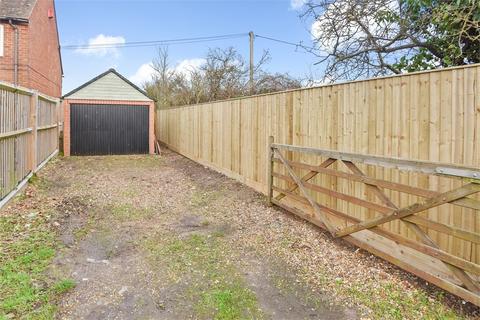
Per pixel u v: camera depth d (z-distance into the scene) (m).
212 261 3.69
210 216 5.34
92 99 12.88
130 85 13.48
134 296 2.94
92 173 8.95
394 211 3.14
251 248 4.04
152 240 4.29
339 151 3.97
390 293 2.98
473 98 2.64
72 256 3.69
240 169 7.35
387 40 5.79
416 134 3.14
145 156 12.84
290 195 5.12
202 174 8.73
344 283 3.18
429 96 3.01
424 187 3.07
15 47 11.53
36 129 7.34
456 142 2.77
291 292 3.05
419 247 2.91
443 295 2.90
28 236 4.07
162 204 6.03
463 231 2.50
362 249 3.86
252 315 2.69
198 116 10.40
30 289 2.89
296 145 5.21
